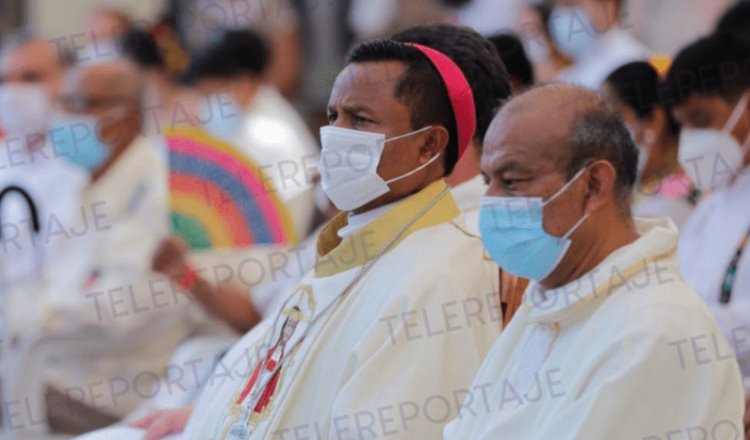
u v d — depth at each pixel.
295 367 11.04
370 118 10.98
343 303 11.11
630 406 9.05
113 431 13.23
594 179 9.55
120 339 18.69
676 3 22.59
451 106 11.13
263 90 21.69
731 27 15.41
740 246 14.30
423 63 11.07
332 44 26.42
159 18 26.09
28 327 18.84
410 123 11.02
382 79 10.99
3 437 18.95
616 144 9.55
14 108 21.44
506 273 11.36
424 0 25.11
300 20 26.41
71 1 32.28
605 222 9.59
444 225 11.27
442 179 11.41
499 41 13.81
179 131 16.28
